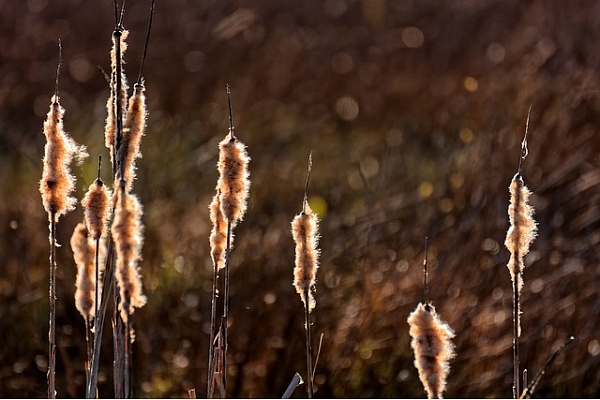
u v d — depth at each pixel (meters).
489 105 9.23
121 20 3.29
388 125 12.65
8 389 6.46
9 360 6.64
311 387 3.23
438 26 14.71
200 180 9.97
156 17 13.62
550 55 9.61
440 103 12.34
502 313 6.69
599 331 6.72
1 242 7.59
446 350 2.84
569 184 7.73
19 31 12.86
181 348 6.62
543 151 7.95
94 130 11.03
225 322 3.40
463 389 6.34
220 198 3.22
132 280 2.98
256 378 6.46
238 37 13.71
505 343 6.44
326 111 13.22
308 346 3.22
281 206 8.72
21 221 7.86
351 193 9.66
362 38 15.02
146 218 8.34
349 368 6.52
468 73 12.55
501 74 10.38
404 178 9.71
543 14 11.60
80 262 3.46
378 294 6.84
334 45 14.73
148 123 11.42
